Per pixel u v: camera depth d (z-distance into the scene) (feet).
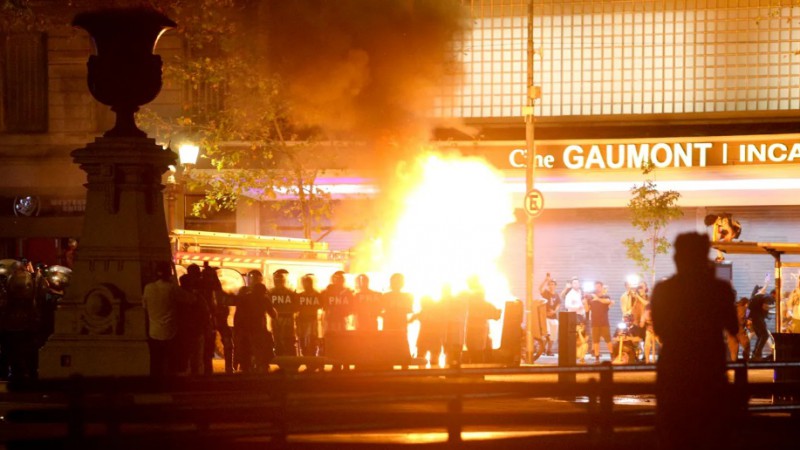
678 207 190.39
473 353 131.54
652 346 172.24
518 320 141.38
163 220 108.78
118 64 107.04
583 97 214.07
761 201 198.49
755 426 75.36
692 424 54.90
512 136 214.07
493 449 68.95
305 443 68.23
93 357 102.68
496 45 215.72
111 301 103.40
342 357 123.34
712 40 209.97
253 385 64.85
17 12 195.31
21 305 130.31
